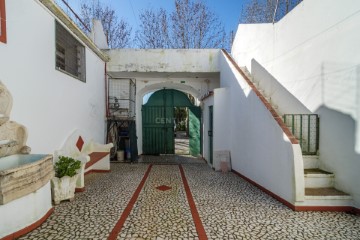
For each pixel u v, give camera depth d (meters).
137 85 9.81
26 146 3.62
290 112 5.48
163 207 3.99
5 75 3.36
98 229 3.13
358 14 3.64
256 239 2.93
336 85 4.11
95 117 7.33
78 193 4.76
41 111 4.27
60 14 4.79
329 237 2.99
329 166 4.32
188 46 16.91
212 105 7.71
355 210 3.73
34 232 3.01
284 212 3.78
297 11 5.19
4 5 3.34
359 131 3.66
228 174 6.68
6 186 2.67
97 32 8.70
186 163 8.43
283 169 4.15
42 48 4.30
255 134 5.36
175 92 10.73
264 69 6.73
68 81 5.41
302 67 5.04
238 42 8.80
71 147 5.29
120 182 5.70
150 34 17.09
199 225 3.30
